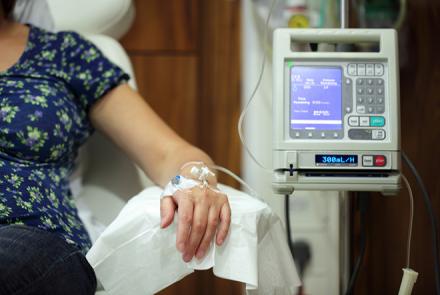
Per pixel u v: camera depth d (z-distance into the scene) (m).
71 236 1.07
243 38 1.78
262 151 1.71
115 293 0.94
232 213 0.93
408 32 1.34
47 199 1.09
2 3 1.32
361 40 1.00
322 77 0.99
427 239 1.28
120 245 0.93
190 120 1.85
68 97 1.24
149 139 1.23
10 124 1.11
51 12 1.44
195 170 1.04
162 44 1.84
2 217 0.98
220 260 0.90
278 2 1.65
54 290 0.83
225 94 1.81
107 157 1.42
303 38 1.00
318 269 1.61
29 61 1.25
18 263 0.81
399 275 1.31
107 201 1.35
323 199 1.62
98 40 1.44
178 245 0.89
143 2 1.83
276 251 0.99
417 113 1.31
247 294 0.90
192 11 1.83
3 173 1.05
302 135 0.98
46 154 1.15
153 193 1.07
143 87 1.85
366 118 0.98
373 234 1.32
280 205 1.68
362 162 0.97
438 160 1.26
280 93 0.98
